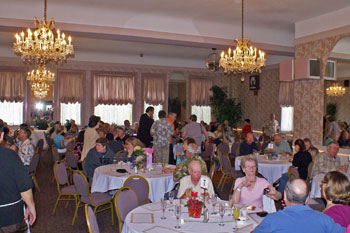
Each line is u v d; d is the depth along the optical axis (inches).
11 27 259.0
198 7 270.2
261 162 244.8
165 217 117.0
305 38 306.3
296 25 316.8
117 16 280.2
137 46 436.1
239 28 325.1
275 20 307.6
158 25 293.9
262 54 252.1
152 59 524.4
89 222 105.3
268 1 255.1
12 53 456.8
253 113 539.2
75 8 268.7
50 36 207.3
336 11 277.6
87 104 501.4
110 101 508.4
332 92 531.2
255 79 523.8
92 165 217.0
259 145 339.9
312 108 302.2
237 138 378.3
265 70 508.7
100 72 504.4
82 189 179.3
